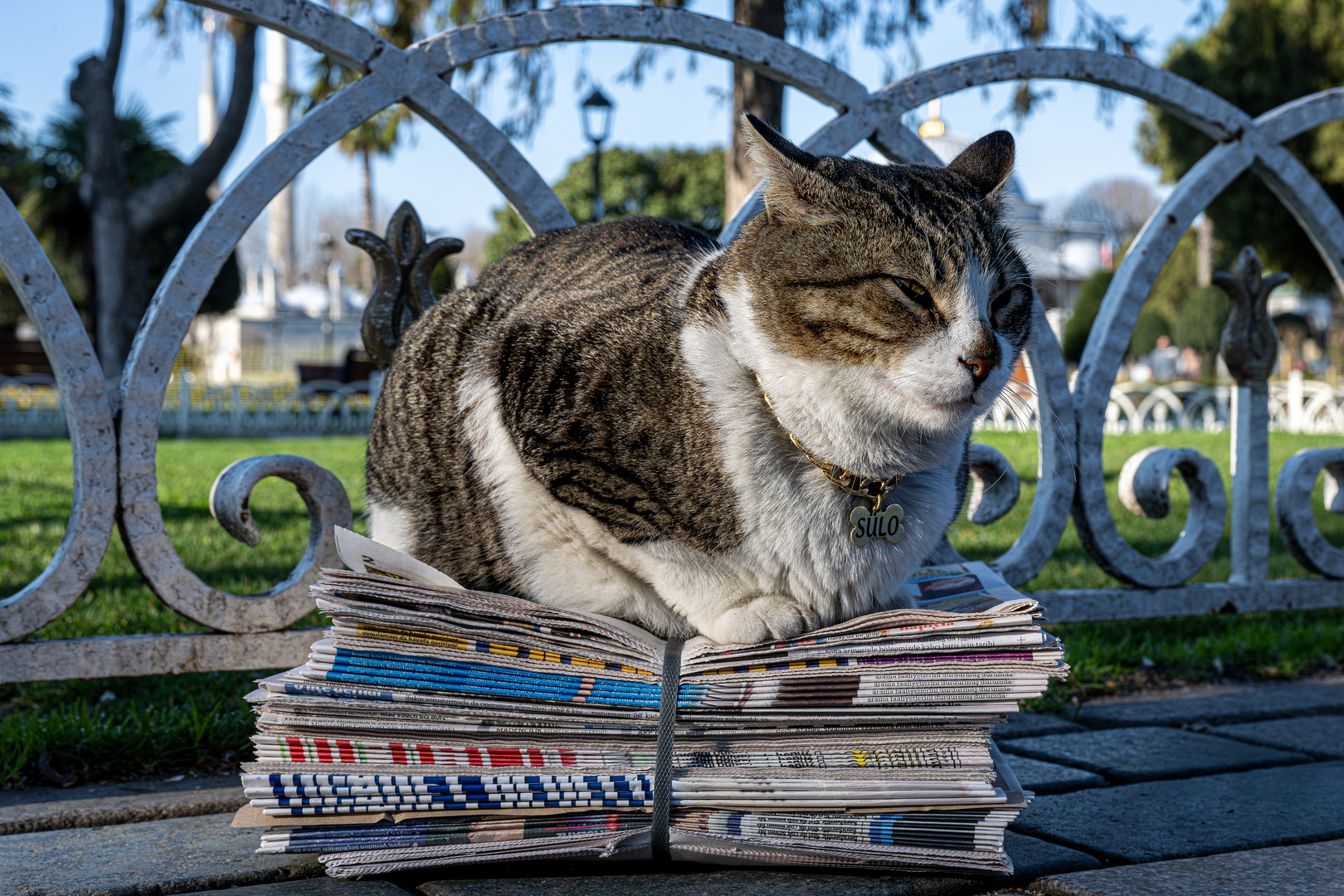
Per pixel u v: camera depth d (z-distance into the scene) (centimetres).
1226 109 347
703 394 193
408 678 166
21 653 235
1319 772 240
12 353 2056
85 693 289
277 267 4819
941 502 206
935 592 215
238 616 254
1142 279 331
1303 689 324
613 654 172
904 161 318
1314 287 2153
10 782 227
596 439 198
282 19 264
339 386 1766
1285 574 460
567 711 169
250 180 259
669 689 170
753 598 199
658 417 195
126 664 244
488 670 169
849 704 169
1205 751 256
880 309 193
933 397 191
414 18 844
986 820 167
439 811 165
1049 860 183
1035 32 789
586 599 209
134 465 245
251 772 161
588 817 168
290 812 161
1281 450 1030
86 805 207
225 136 1616
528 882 170
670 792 168
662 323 203
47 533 544
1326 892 168
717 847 168
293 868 177
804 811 168
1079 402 325
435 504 230
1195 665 344
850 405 192
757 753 172
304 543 507
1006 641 168
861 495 194
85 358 241
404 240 283
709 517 193
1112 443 1111
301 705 162
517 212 301
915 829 167
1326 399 1466
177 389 1625
